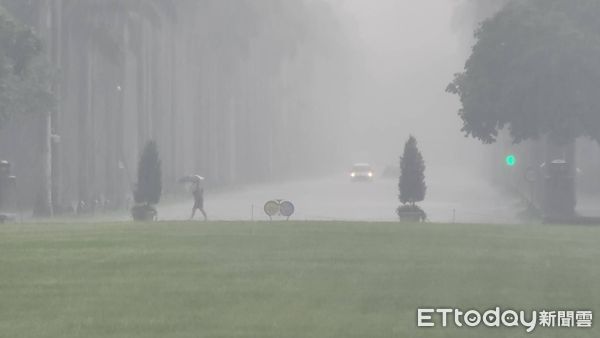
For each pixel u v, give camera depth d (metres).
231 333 47.75
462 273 63.19
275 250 72.94
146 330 48.53
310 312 52.12
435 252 72.75
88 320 50.38
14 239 79.12
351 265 66.06
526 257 70.69
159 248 73.44
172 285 58.91
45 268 64.25
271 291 57.25
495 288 58.56
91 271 63.34
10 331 48.41
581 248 76.88
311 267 65.06
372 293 56.66
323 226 92.06
